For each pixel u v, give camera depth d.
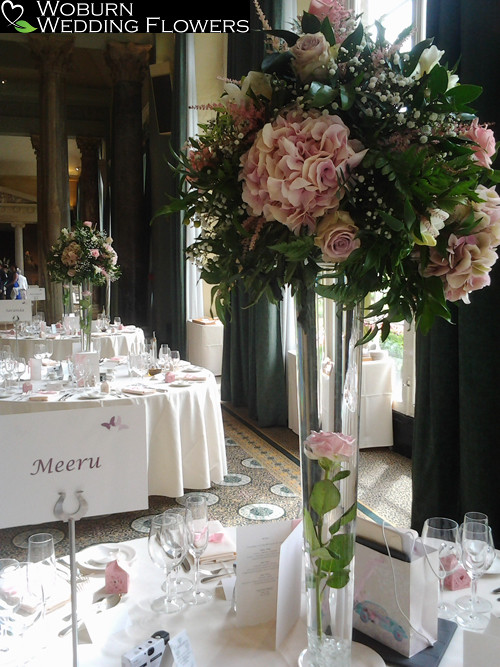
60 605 1.34
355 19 1.12
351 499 1.07
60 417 1.06
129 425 1.08
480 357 2.84
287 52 1.05
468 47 2.84
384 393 5.07
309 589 1.08
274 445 5.46
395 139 1.01
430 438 3.21
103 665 1.10
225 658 1.14
